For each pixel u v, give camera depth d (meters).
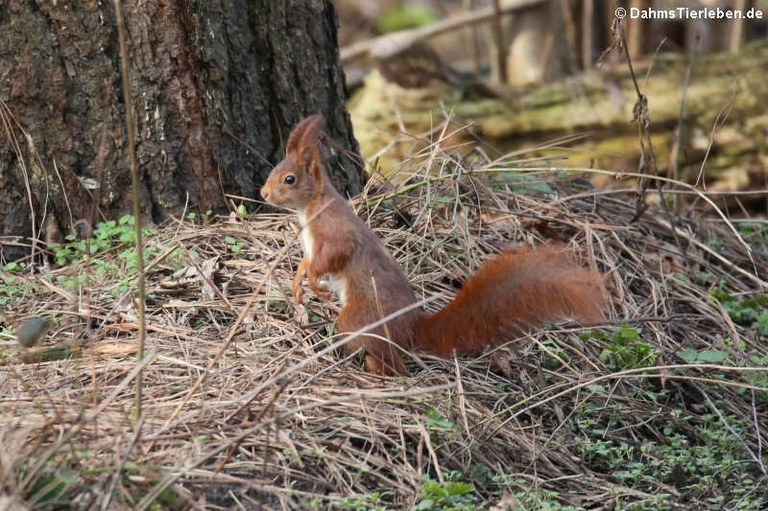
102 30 10.16
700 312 10.53
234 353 8.61
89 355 8.56
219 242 10.11
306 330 8.94
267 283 9.45
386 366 8.44
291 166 8.41
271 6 10.73
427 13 26.97
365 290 8.40
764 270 11.77
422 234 10.41
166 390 8.10
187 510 6.83
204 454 7.28
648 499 7.92
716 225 12.41
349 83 18.91
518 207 11.27
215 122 10.52
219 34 10.42
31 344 8.33
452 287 9.91
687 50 20.09
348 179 11.28
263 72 10.83
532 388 8.91
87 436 7.36
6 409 7.70
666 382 9.53
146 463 7.13
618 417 8.88
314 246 8.45
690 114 16.14
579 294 7.90
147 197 10.48
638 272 10.84
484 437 8.13
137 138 10.38
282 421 7.75
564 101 16.67
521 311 8.05
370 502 7.28
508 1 19.38
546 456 8.24
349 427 7.87
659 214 12.12
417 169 11.47
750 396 9.55
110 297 9.48
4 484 6.62
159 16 10.16
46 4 10.05
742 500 8.05
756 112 16.02
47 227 10.43
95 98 10.27
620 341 9.56
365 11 28.20
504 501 7.52
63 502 6.66
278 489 7.18
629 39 17.86
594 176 15.70
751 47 17.09
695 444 8.95
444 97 16.98
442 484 7.41
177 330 8.94
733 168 15.92
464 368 8.88
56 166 10.34
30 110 10.23
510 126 16.56
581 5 19.02
